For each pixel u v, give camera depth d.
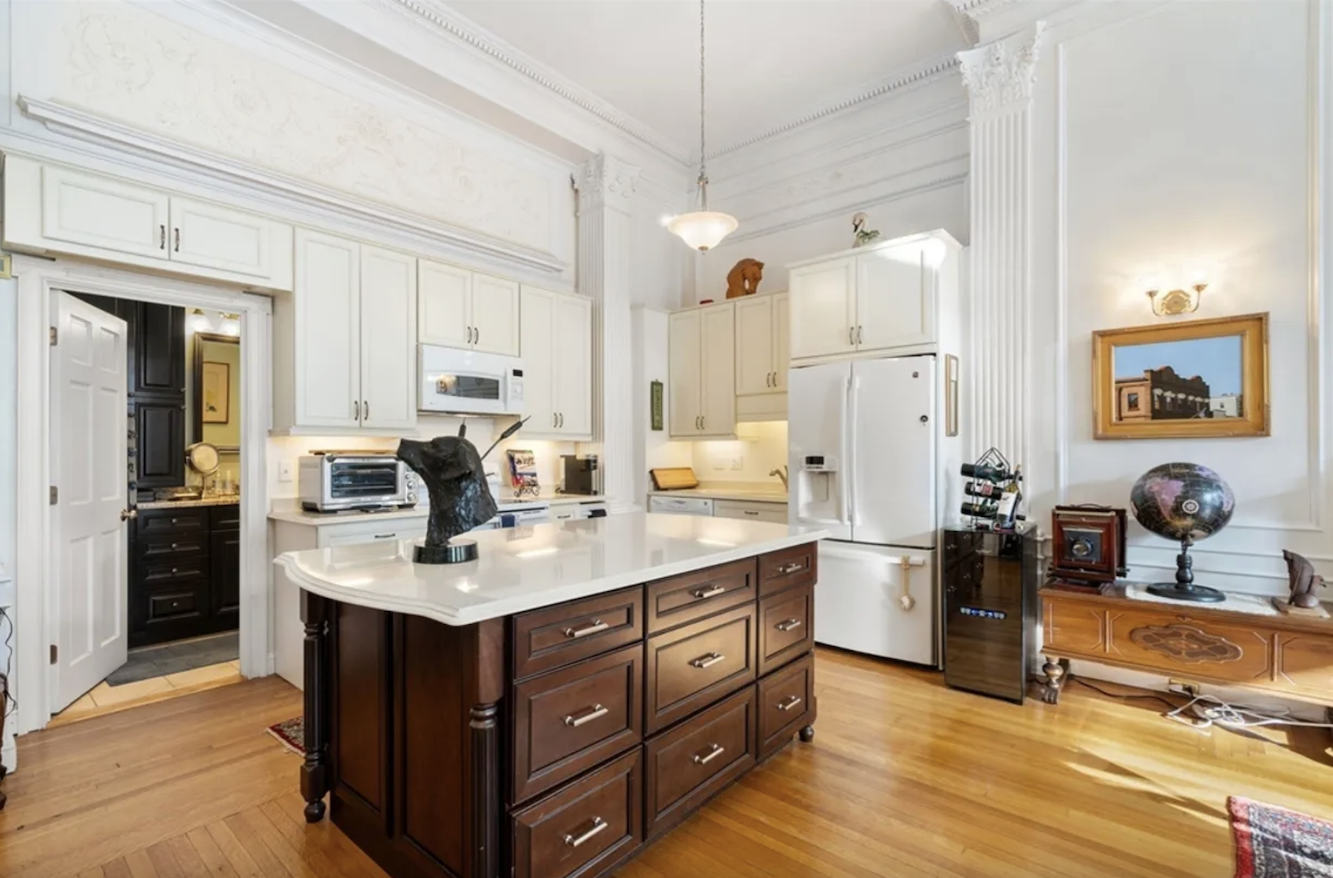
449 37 3.63
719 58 3.98
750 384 4.71
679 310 5.14
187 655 3.63
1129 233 3.12
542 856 1.52
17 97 2.48
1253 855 1.82
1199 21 2.96
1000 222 3.46
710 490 4.97
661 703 1.85
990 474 3.13
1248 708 2.80
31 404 2.60
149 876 1.72
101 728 2.63
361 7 3.30
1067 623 2.89
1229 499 2.68
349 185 3.56
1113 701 2.95
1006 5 3.37
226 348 4.85
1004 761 2.38
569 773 1.58
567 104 4.39
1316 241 2.70
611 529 2.58
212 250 2.89
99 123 2.60
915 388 3.43
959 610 3.10
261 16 3.14
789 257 4.98
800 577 2.51
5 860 1.77
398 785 1.68
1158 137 3.05
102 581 3.16
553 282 4.73
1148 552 3.05
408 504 3.52
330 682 1.95
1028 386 3.38
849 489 3.65
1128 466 3.12
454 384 3.79
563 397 4.54
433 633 1.56
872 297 3.64
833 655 3.66
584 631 1.62
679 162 5.39
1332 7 2.68
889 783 2.22
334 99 3.51
